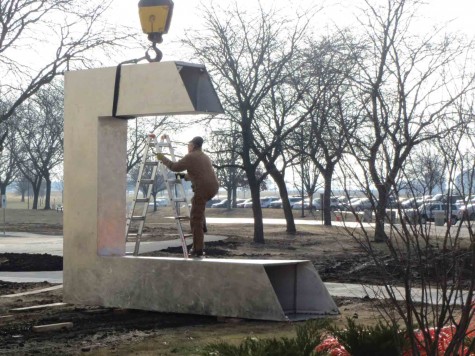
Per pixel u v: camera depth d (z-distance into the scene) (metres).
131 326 11.66
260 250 30.14
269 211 86.38
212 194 13.38
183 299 12.48
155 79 12.73
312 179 78.31
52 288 16.66
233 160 43.66
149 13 12.85
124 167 13.73
